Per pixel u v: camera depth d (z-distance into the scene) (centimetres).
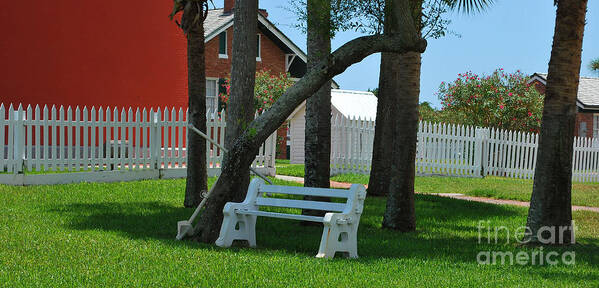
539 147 951
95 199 1247
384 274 678
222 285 609
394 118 1529
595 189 1962
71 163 1464
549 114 939
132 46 2064
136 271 660
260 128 847
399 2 846
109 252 752
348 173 2003
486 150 2256
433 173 2152
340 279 644
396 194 1036
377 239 939
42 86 1903
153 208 1167
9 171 1372
